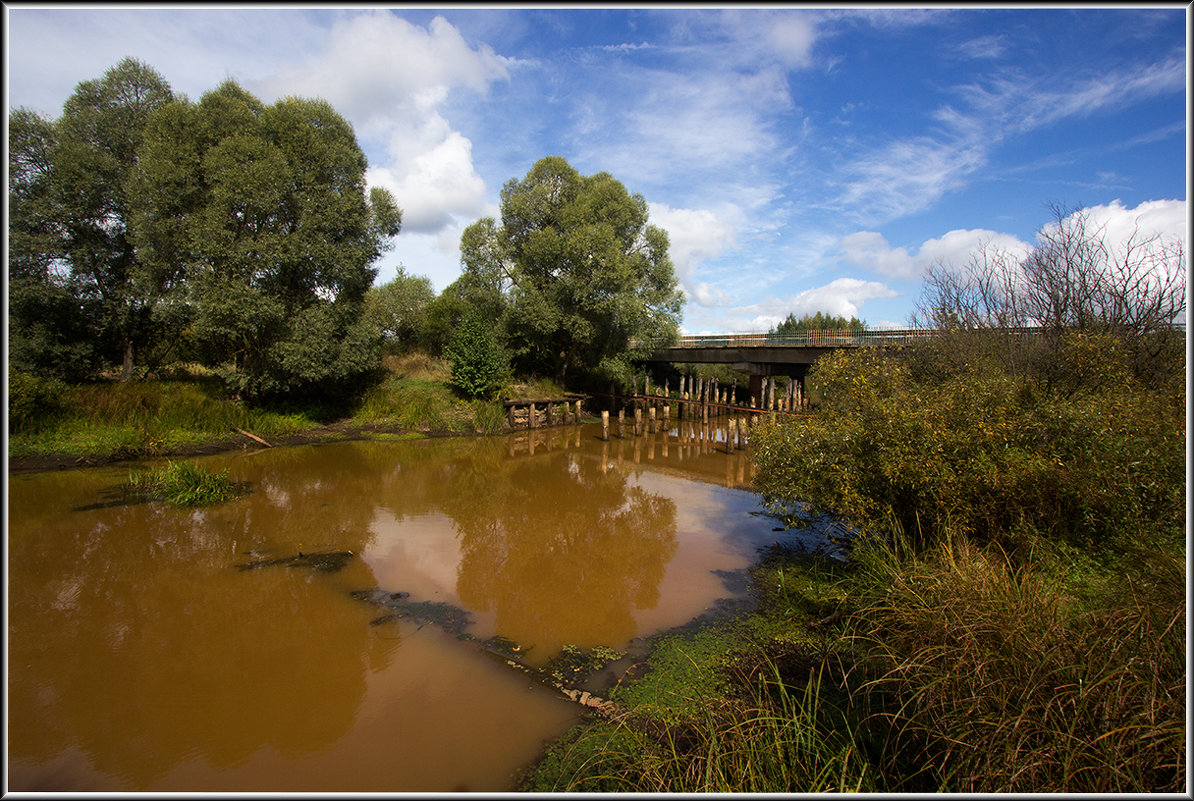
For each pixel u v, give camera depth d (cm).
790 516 812
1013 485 518
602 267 2102
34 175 1436
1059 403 617
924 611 407
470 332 1984
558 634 543
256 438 1414
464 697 440
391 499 1021
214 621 559
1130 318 864
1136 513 485
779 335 2345
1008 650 334
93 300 1516
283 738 391
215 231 1353
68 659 486
